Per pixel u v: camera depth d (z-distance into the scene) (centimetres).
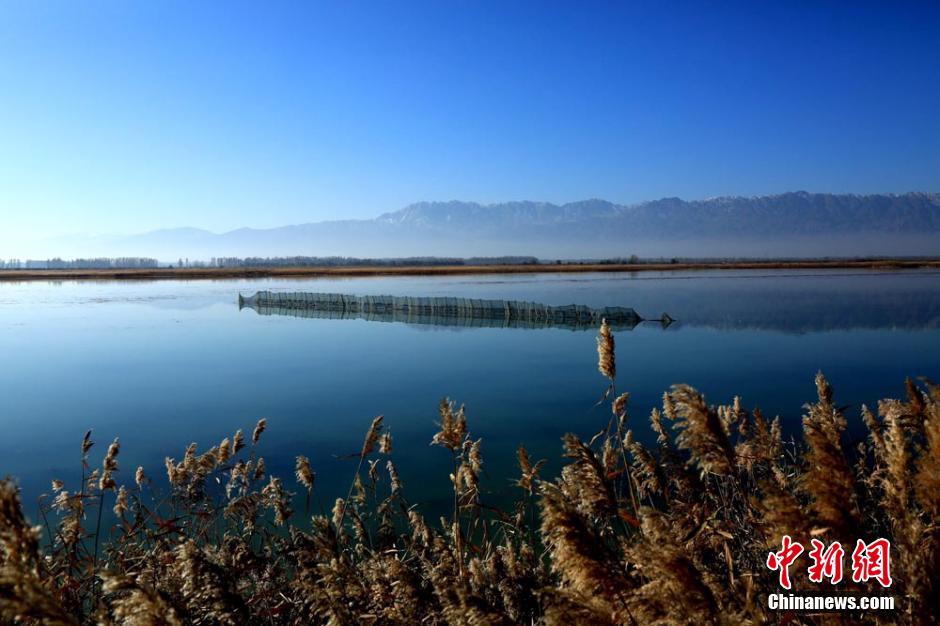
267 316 5216
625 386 2127
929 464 225
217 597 298
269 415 1814
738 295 6800
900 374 2262
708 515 358
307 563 411
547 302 6531
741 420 602
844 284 8388
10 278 12912
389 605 365
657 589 217
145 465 1345
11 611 172
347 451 1423
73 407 1944
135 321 4622
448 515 924
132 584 238
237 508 550
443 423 475
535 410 1794
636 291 8138
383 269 18712
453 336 3878
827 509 219
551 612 218
